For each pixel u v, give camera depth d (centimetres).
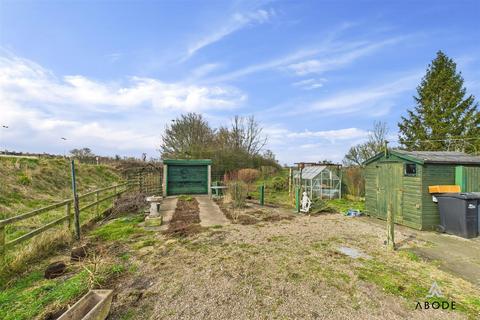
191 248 529
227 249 526
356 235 643
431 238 623
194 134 2708
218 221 790
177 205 1079
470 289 362
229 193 1219
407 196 748
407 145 2161
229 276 397
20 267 413
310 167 1611
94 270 385
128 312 299
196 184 1423
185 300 326
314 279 388
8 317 284
